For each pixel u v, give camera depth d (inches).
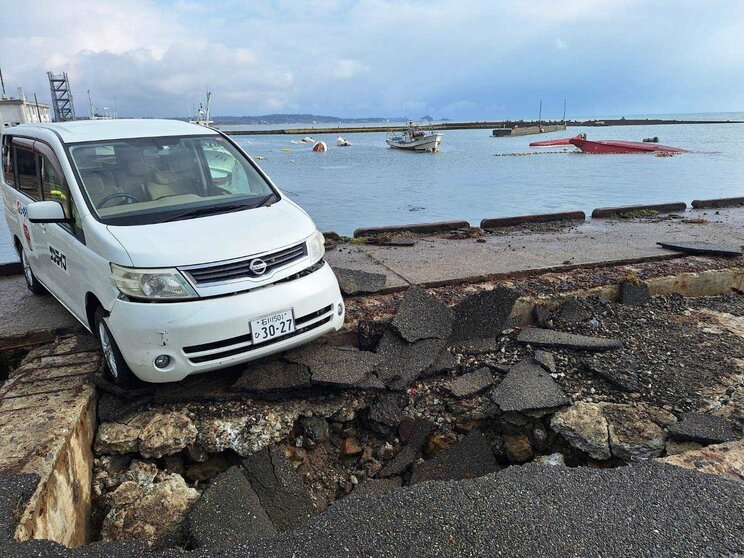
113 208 176.7
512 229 379.6
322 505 160.6
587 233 358.6
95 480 156.3
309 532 115.9
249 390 173.6
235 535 131.5
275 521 143.6
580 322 226.4
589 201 736.3
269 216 182.9
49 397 160.4
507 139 3048.7
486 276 261.3
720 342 210.5
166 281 152.5
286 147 2751.0
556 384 189.0
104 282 161.3
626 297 247.3
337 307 182.4
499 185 969.5
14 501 115.0
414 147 2155.5
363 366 186.1
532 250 311.7
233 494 144.0
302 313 168.2
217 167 204.7
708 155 1536.7
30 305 238.5
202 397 171.9
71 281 187.9
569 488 127.0
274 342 164.7
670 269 273.6
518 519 117.1
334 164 1579.7
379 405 182.5
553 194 820.0
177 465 164.2
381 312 221.6
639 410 174.1
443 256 301.3
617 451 162.9
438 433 181.2
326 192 930.7
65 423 145.4
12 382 170.7
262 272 162.4
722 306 250.4
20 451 131.9
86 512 146.6
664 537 111.2
